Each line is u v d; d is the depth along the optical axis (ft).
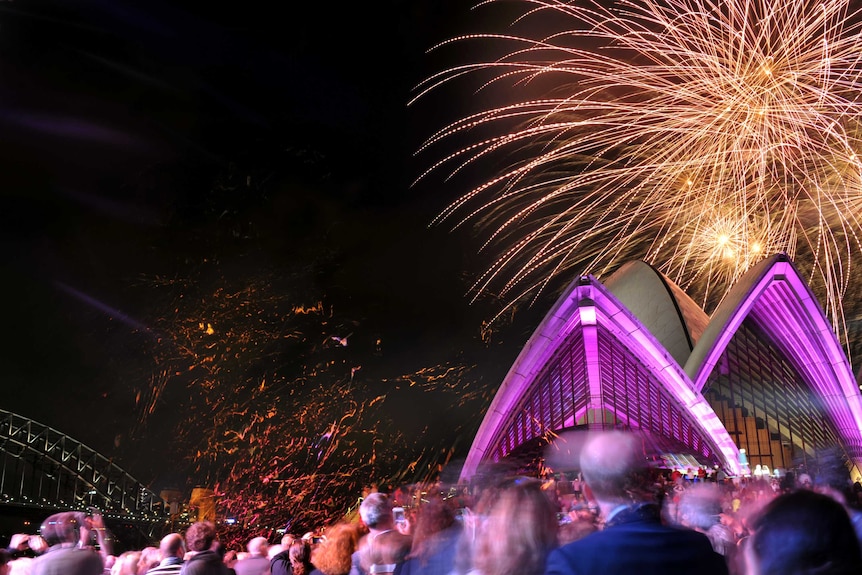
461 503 42.65
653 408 113.80
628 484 11.58
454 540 16.43
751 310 114.93
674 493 49.08
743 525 21.26
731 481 65.51
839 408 113.70
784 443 118.62
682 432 112.78
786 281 102.32
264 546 30.60
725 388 120.98
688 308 128.06
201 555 23.09
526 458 119.34
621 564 10.86
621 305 100.53
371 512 19.75
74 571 22.40
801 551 10.48
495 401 112.88
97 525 32.14
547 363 112.16
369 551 19.75
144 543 122.21
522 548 13.39
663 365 104.99
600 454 11.84
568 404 117.60
